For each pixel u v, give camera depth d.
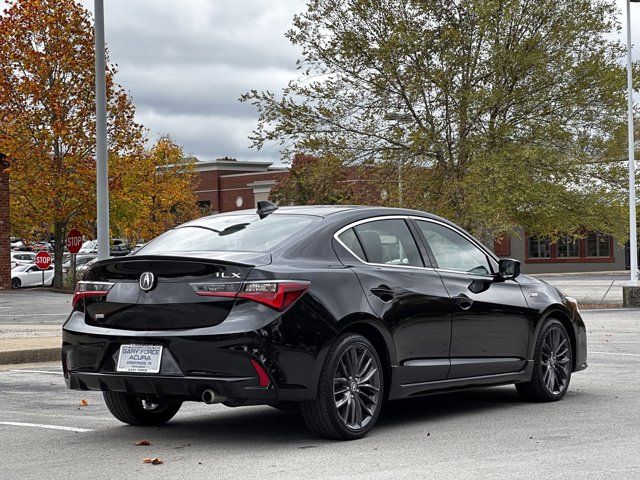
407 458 6.30
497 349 8.36
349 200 27.06
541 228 27.75
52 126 39.12
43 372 11.91
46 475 5.94
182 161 61.75
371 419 7.12
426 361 7.65
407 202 26.53
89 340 7.00
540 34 26.17
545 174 26.11
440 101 25.56
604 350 13.83
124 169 40.47
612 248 54.84
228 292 6.58
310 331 6.68
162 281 6.80
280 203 46.50
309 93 26.55
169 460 6.36
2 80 38.94
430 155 26.36
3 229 41.12
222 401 6.54
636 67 26.70
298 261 6.95
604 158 26.98
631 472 5.77
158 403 7.52
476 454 6.41
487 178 24.47
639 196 26.69
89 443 7.05
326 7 25.98
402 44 25.12
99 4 13.73
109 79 40.06
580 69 25.58
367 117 26.39
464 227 26.11
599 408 8.46
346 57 25.66
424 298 7.64
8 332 17.12
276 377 6.53
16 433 7.50
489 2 25.03
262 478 5.73
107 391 7.26
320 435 6.97
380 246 7.62
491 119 26.05
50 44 39.31
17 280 45.25
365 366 7.11
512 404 8.80
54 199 40.12
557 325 9.02
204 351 6.52
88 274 7.21
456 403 8.91
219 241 7.36
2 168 41.06
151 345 6.73
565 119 26.41
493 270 8.61
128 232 57.34
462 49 25.58
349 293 7.04
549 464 6.03
